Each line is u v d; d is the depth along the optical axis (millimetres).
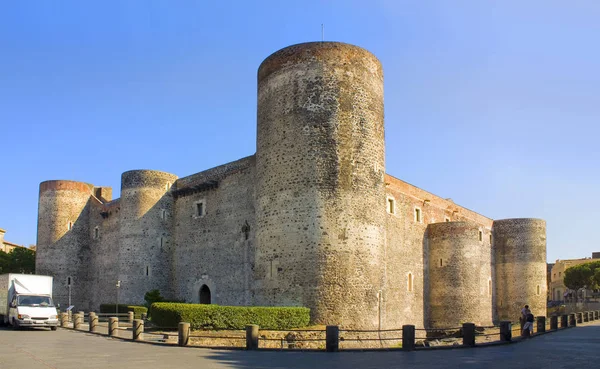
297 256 30891
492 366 17266
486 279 57406
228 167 42781
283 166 32250
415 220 47469
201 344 24906
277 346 26562
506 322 26094
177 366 16891
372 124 33156
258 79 35406
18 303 33188
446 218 53312
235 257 40531
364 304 30797
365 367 16953
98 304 54656
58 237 56156
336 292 30234
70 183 57750
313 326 29562
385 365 17500
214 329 27844
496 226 61281
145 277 45594
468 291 46094
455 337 37250
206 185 44188
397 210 45031
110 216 55156
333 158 31453
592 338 28797
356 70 32938
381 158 33750
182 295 44938
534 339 28203
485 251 58188
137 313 41625
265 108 34031
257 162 34406
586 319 46719
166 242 46844
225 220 42125
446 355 20688
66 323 36625
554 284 123500
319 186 31156
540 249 59469
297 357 19875
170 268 46656
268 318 28531
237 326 28062
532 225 59625
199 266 43781
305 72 32469
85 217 58188
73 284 55969
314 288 30250
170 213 47531
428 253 48594
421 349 22906
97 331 31531
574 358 19531
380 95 34469
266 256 32312
